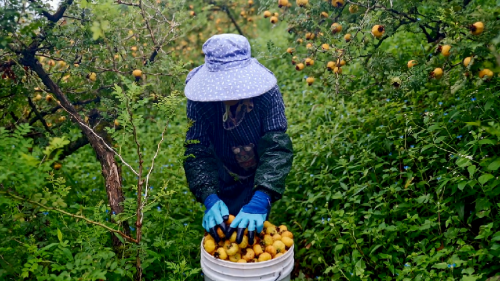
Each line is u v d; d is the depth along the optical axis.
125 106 2.78
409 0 3.67
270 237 2.98
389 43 6.38
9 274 2.66
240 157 3.25
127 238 2.84
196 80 2.90
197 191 3.19
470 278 2.51
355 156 3.98
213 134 3.27
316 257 3.53
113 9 2.55
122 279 3.09
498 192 2.91
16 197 2.41
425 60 3.51
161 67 3.94
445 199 3.17
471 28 2.98
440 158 3.53
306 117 5.48
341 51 3.85
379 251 3.27
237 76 2.76
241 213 2.93
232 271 2.76
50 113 4.02
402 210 3.31
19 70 3.32
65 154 4.01
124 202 3.04
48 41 3.43
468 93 3.58
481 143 3.03
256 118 3.09
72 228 3.08
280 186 3.02
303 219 3.96
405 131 3.71
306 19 4.20
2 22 2.63
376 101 4.48
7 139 2.40
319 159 4.22
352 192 3.71
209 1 7.26
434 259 2.78
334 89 4.25
